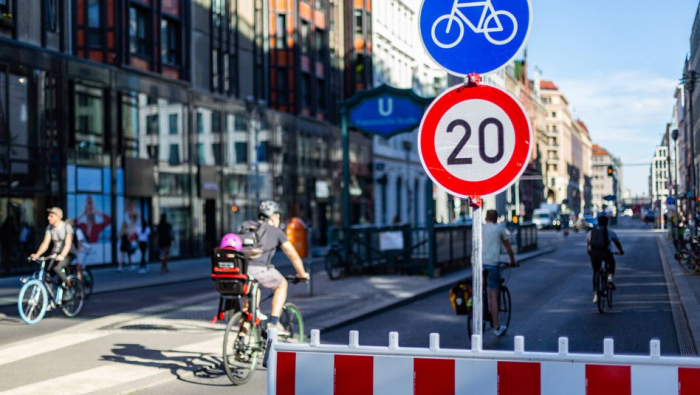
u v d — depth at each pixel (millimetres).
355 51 54094
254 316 8570
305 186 48625
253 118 42594
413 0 61938
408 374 3439
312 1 49781
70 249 14719
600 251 14953
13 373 8727
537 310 15336
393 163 62281
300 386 3596
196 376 8719
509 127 4387
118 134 32125
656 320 13586
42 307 13922
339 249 22922
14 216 27000
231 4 41219
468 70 4590
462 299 11383
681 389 3109
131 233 30422
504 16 4543
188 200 36844
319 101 51375
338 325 12914
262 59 44969
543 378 3260
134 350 10273
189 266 32531
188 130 36875
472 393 3348
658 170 116062
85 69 30312
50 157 28578
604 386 3191
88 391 7742
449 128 4473
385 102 23625
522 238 39406
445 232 25094
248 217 42000
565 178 161875
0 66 26422
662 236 63438
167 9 35406
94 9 31312
